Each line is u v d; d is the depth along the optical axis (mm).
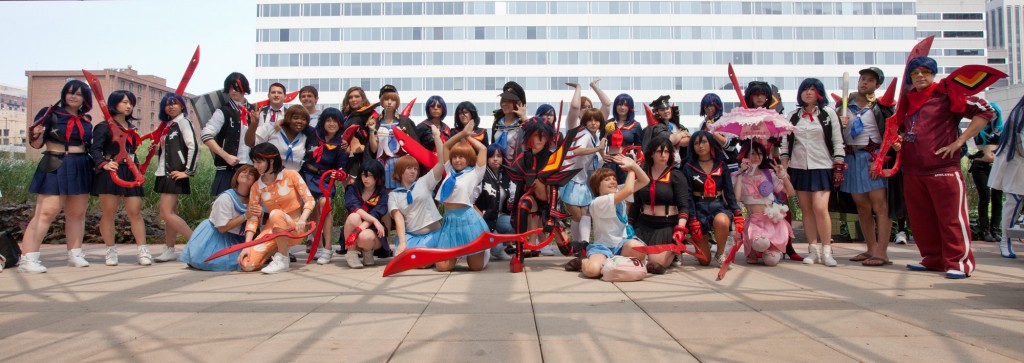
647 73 68125
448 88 68375
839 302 3814
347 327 3131
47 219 5547
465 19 68625
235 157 6371
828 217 5895
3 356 2621
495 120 7215
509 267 5617
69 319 3352
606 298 3969
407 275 5145
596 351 2662
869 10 68625
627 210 6020
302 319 3326
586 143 6254
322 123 6430
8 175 12758
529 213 5832
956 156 5012
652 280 4820
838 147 5781
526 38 68562
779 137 6125
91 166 5926
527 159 5691
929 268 5395
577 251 5395
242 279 4941
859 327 3107
